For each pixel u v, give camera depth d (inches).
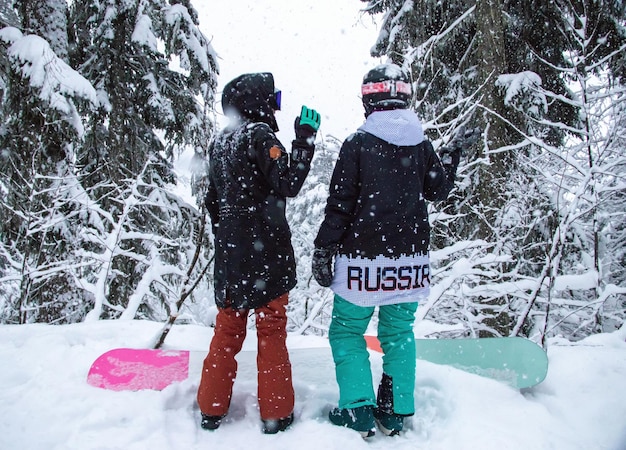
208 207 94.1
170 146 361.4
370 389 81.7
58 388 89.4
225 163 84.8
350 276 82.5
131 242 314.3
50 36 305.0
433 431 82.0
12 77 273.3
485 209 244.8
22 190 264.4
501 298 231.8
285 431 80.7
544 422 82.0
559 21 307.3
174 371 96.0
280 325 83.4
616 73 266.7
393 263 82.0
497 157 275.0
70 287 293.6
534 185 241.0
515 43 325.4
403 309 84.7
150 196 323.9
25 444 73.1
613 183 204.1
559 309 205.8
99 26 327.6
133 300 142.6
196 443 77.3
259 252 82.4
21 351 106.9
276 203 84.6
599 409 86.2
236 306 82.1
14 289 292.8
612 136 186.9
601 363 101.3
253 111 87.1
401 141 83.0
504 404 87.6
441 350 107.3
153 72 346.0
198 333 124.9
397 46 312.7
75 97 269.9
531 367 94.9
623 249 263.4
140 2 328.2
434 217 219.3
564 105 317.1
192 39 330.3
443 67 321.4
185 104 344.5
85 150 334.0
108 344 111.5
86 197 245.8
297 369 103.3
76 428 76.5
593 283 179.0
